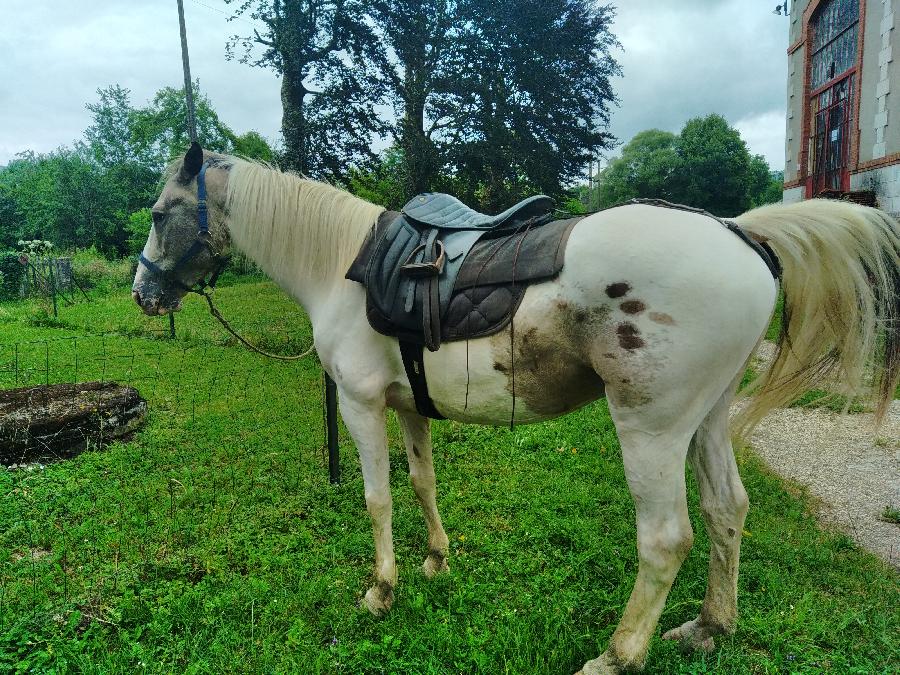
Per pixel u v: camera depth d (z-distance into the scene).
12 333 10.48
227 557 2.94
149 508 3.51
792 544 3.12
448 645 2.24
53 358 7.80
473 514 3.51
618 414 1.93
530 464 4.26
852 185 11.51
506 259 2.05
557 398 2.11
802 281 2.02
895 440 4.98
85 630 2.37
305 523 3.34
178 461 4.26
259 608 2.51
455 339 2.13
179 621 2.41
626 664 2.00
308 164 13.33
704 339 1.79
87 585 2.66
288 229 2.61
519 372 2.06
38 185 40.12
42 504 3.48
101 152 41.09
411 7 12.82
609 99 15.18
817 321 2.02
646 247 1.80
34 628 2.32
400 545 3.17
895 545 3.23
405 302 2.19
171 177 2.83
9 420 4.19
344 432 4.91
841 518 3.58
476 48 13.55
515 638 2.23
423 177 13.80
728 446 2.23
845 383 2.00
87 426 4.50
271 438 4.72
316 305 2.64
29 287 17.66
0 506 3.40
